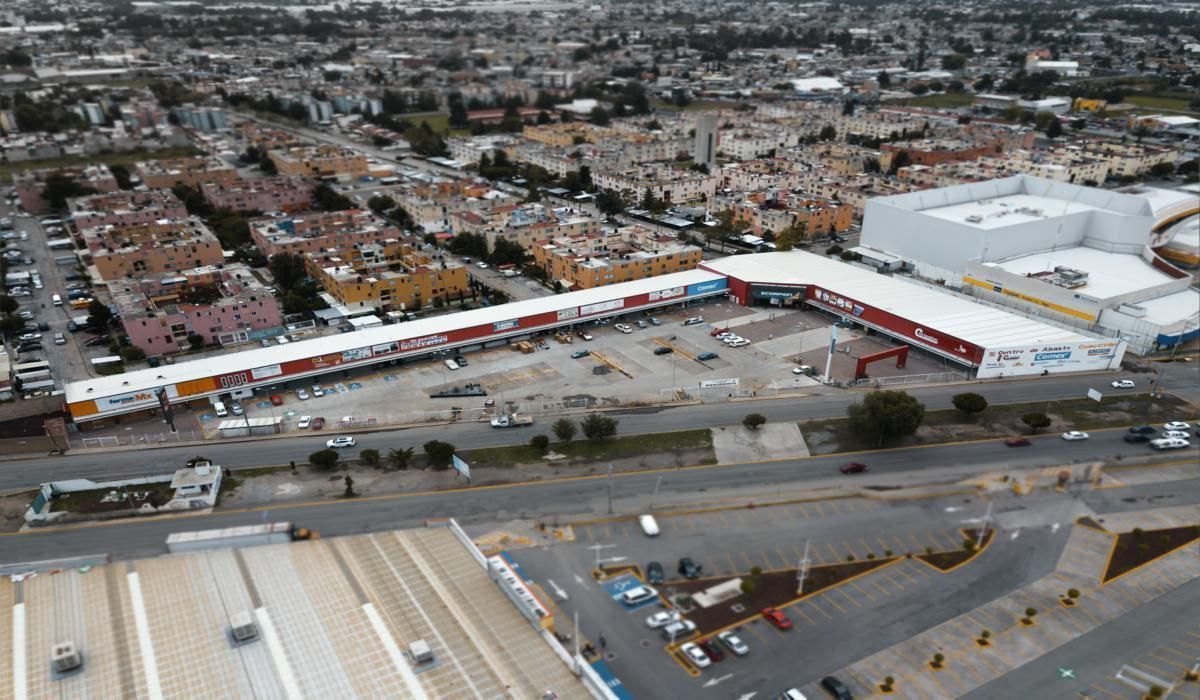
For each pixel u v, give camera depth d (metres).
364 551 82.00
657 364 140.38
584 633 76.56
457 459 103.75
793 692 68.06
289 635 69.75
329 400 128.25
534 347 148.25
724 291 172.50
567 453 110.75
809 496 99.69
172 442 115.88
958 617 78.88
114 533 93.81
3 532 94.44
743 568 86.25
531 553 88.75
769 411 122.81
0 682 64.75
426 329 142.38
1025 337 136.50
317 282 180.25
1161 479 103.25
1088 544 90.00
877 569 86.06
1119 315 148.50
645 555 88.50
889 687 69.94
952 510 96.62
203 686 64.19
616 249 186.38
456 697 63.38
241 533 82.75
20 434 115.69
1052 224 182.75
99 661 66.81
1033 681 71.19
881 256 195.25
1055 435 114.50
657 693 69.50
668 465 107.50
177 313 149.38
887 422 109.19
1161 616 78.94
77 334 158.25
